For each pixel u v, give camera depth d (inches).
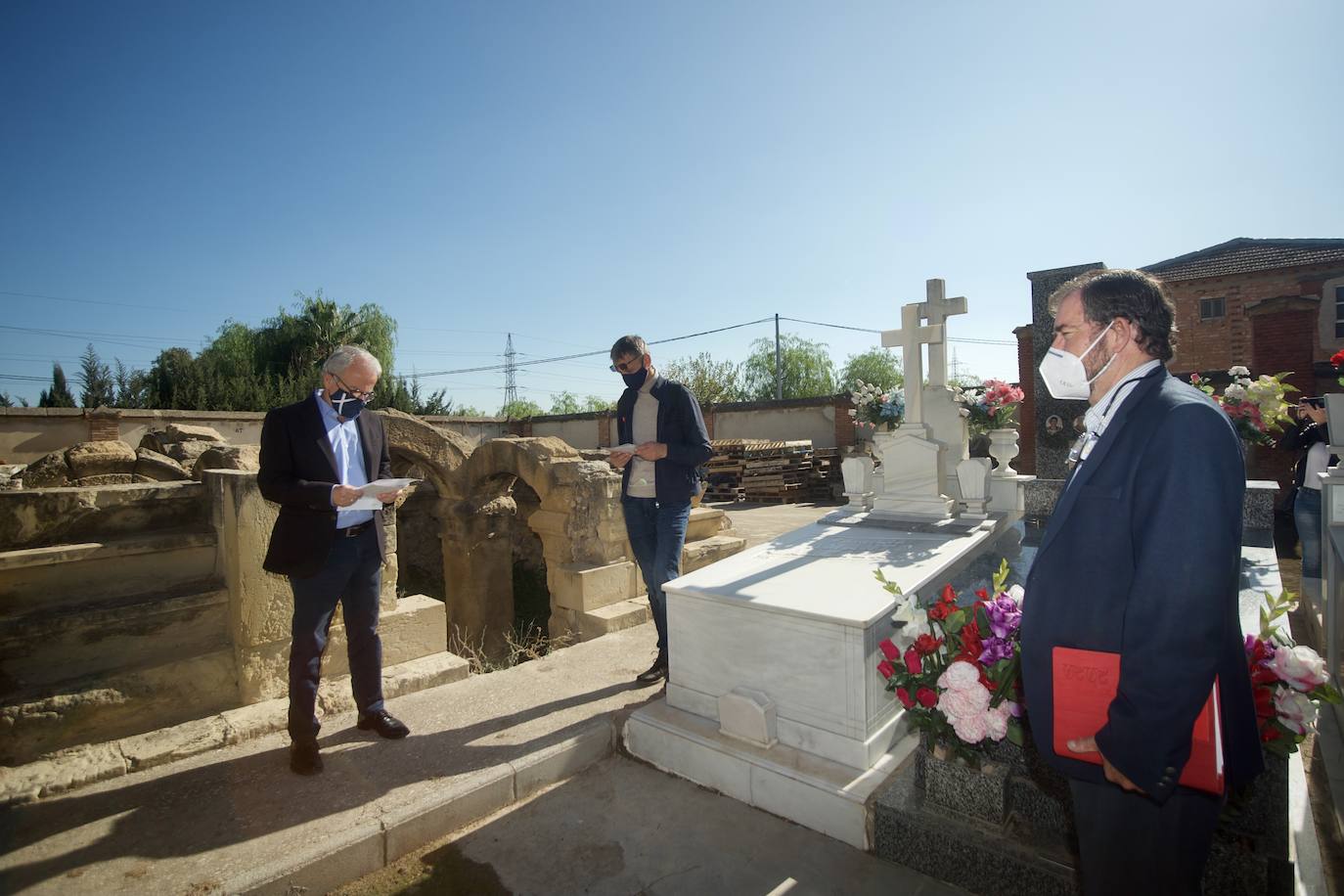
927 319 180.7
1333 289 552.4
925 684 86.1
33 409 519.8
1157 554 47.5
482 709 129.9
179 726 116.8
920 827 85.4
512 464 242.1
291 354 1120.8
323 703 128.2
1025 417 470.0
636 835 96.1
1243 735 55.1
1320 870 77.5
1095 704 52.3
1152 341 56.0
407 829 93.7
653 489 142.6
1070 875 74.5
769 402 649.6
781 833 95.3
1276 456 342.6
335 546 108.9
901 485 174.6
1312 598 172.2
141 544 120.2
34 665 108.6
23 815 94.4
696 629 116.2
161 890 79.9
